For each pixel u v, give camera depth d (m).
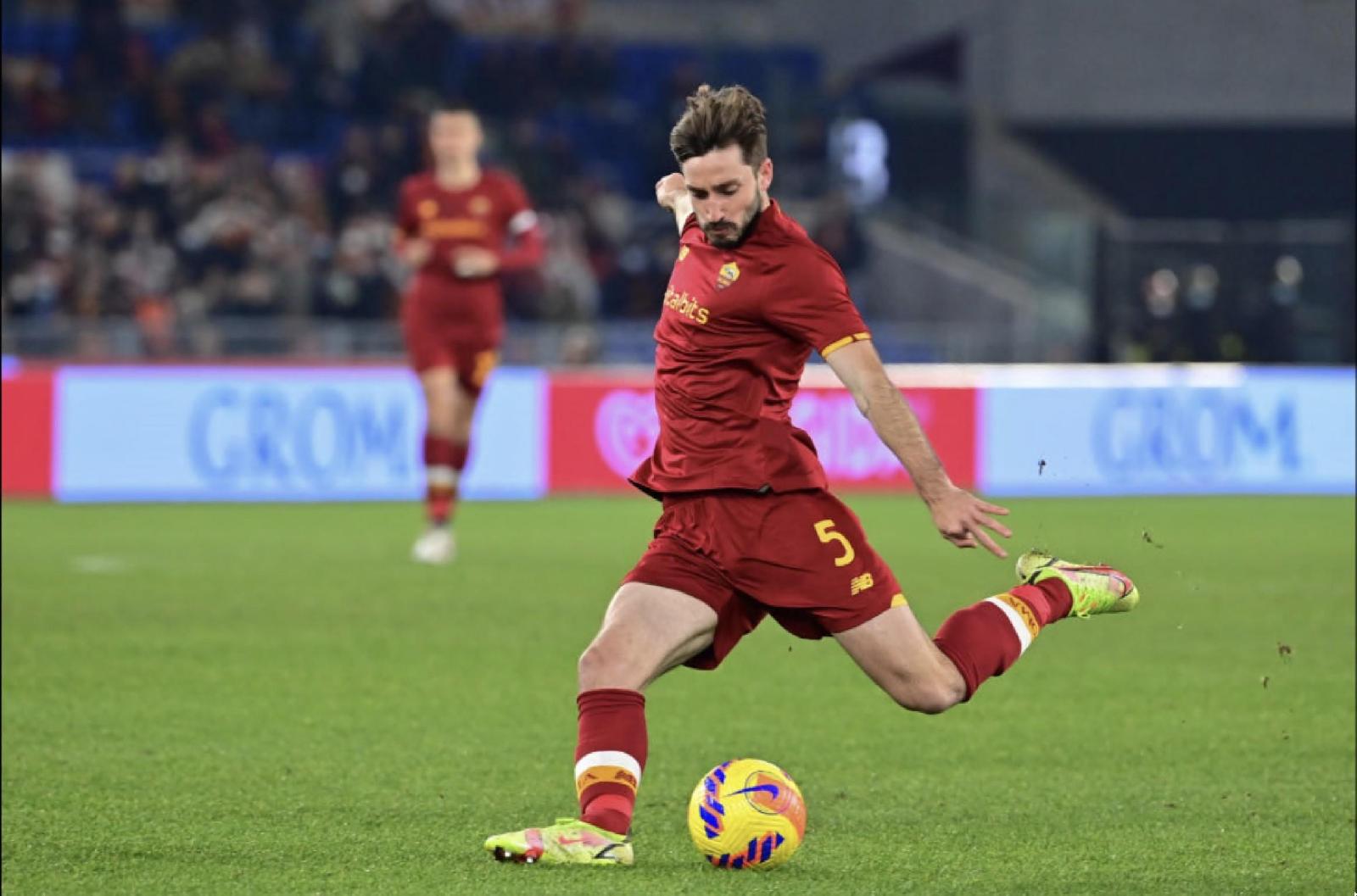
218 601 34.34
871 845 16.59
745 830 15.13
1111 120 75.94
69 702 24.28
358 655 28.33
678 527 15.18
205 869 15.45
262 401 57.81
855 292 81.38
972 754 21.47
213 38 86.94
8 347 59.69
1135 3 74.88
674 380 15.09
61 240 72.00
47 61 86.88
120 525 49.47
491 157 83.06
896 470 62.28
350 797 18.66
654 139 90.38
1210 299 70.44
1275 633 31.75
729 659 28.84
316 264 72.25
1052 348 70.88
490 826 17.27
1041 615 16.12
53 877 15.15
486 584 37.06
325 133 86.62
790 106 88.25
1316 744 22.12
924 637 15.20
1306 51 70.25
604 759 14.90
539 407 60.19
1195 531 49.62
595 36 95.50
